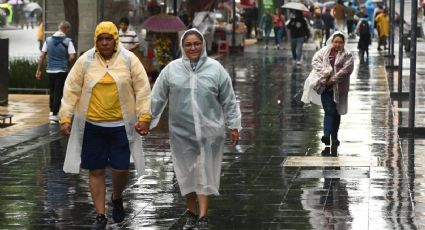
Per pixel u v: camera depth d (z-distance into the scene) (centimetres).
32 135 2555
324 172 1925
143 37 4256
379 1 8806
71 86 1441
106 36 1427
